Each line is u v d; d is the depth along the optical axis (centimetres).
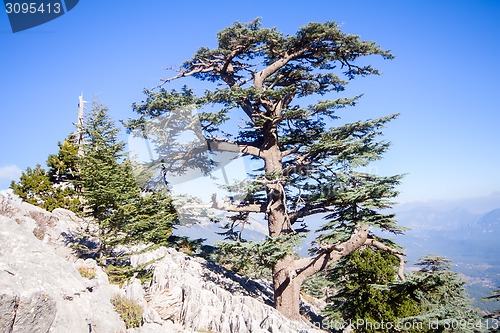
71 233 1683
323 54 2175
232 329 1095
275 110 2158
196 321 1126
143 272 1598
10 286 795
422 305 1470
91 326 943
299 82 2344
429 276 1329
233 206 1989
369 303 1553
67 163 2447
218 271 2202
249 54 2280
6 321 703
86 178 1521
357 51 2080
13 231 1118
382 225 1722
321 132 2127
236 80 2380
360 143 1759
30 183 2098
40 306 779
